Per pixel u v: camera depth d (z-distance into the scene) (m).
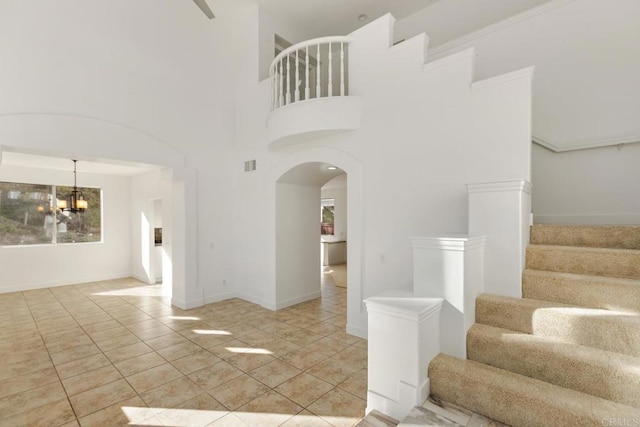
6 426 2.22
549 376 1.76
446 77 3.19
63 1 3.93
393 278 3.61
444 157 3.20
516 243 2.33
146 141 4.67
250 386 2.74
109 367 3.09
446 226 3.19
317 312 4.93
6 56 3.52
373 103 3.79
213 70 5.56
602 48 3.49
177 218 5.30
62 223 6.92
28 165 6.19
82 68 4.08
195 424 2.24
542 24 3.89
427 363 1.94
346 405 2.47
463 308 2.04
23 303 5.44
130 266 7.84
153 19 4.79
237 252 5.82
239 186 5.77
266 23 5.59
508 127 2.80
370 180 3.82
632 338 1.71
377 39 3.76
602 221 3.46
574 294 2.12
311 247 5.77
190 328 4.20
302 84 6.52
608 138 3.41
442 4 5.02
